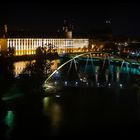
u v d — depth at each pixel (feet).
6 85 540.52
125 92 623.36
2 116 441.68
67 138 361.10
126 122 412.98
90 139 355.36
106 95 598.34
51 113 465.06
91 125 403.95
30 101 535.60
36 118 437.17
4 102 486.38
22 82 578.66
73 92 621.72
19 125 403.95
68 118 439.22
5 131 383.86
